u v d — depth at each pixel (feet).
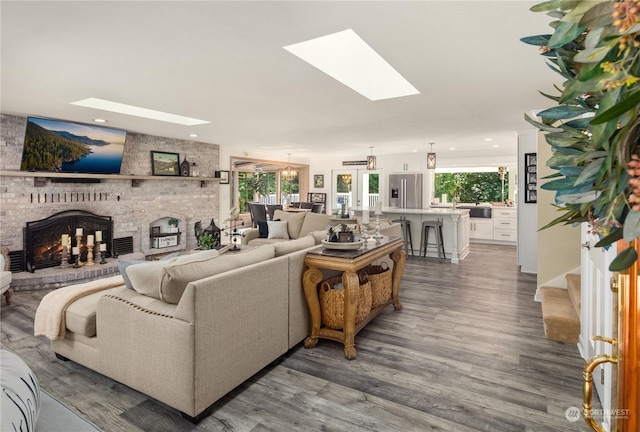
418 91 12.20
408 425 6.56
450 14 6.90
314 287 9.73
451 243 22.54
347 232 10.36
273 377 8.25
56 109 14.92
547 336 10.31
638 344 2.23
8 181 16.12
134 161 21.25
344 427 6.51
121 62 9.36
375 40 8.08
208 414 6.89
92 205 19.20
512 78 10.79
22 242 16.58
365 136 22.21
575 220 2.45
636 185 1.68
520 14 6.89
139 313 7.08
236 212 20.16
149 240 21.99
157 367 6.86
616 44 1.63
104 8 6.61
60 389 7.72
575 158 2.19
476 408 7.07
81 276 16.43
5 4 6.43
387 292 12.00
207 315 6.74
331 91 12.10
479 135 21.66
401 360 9.06
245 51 8.67
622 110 1.52
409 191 32.40
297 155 35.22
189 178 23.62
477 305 13.37
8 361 4.76
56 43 8.13
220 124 18.12
